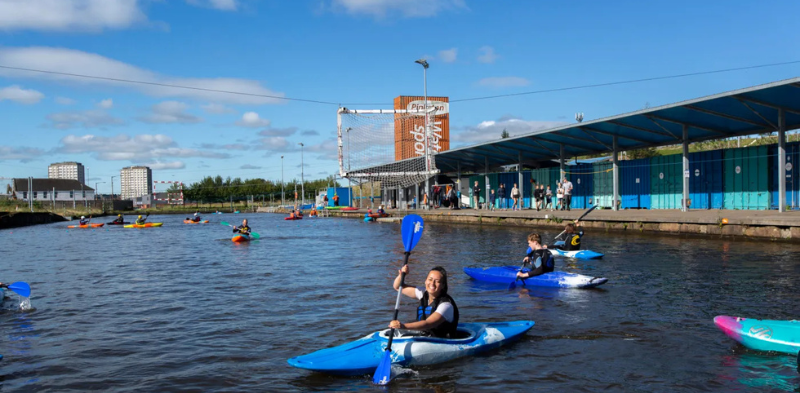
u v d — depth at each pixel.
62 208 74.25
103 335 7.84
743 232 18.84
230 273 13.88
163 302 10.18
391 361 5.99
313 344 7.25
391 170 43.88
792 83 16.92
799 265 12.99
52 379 6.03
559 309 9.06
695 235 20.41
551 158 36.84
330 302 9.88
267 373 6.14
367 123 40.72
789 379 5.73
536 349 6.85
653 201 29.16
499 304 9.57
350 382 5.82
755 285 10.71
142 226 41.59
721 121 23.05
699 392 5.45
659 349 6.80
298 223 43.19
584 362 6.36
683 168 24.80
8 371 6.31
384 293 10.66
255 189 97.94
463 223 34.16
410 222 7.34
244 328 8.11
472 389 5.58
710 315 8.45
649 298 9.77
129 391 5.64
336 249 19.95
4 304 10.14
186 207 94.44
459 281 12.09
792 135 41.03
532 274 11.32
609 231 23.95
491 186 41.03
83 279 13.27
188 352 6.97
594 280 10.66
